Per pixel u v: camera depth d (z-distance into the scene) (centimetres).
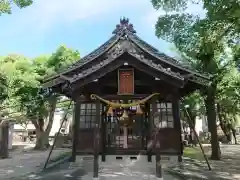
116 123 1463
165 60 1280
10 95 1634
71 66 1409
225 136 3903
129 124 1349
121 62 1068
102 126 1386
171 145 1327
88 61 1375
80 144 1388
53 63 2311
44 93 2155
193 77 1253
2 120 1992
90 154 1370
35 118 2586
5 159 1861
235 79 1689
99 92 1120
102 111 1373
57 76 1332
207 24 1030
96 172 1011
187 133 3481
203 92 1762
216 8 882
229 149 2609
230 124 3722
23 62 1831
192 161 1506
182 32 1130
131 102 1201
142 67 1072
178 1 1045
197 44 1175
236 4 804
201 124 5112
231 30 1056
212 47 1145
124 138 1439
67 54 2338
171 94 1115
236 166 1352
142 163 1291
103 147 1352
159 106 1375
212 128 1712
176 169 1202
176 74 1066
